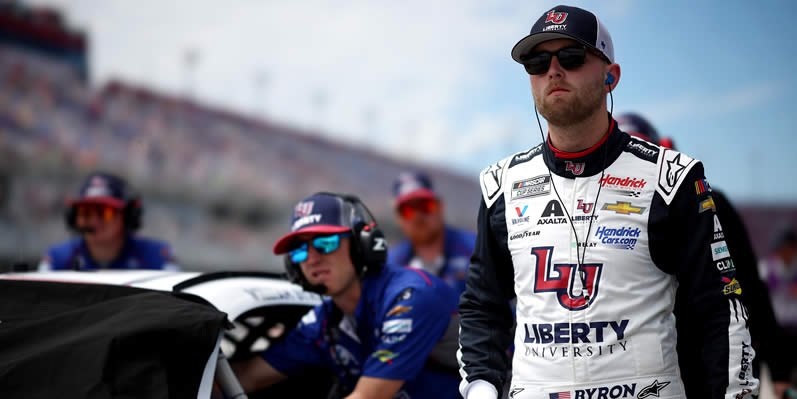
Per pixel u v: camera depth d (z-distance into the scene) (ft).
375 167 403.34
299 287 26.48
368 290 23.93
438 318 23.20
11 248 214.28
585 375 16.85
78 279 23.02
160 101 350.84
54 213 256.73
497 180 19.61
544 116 17.70
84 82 330.54
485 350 18.84
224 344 26.05
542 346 17.44
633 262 17.02
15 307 21.21
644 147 17.95
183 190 315.78
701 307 16.71
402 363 22.52
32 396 16.26
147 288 21.50
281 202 343.87
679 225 17.04
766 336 26.53
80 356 16.85
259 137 373.81
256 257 315.37
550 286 17.53
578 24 17.07
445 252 51.16
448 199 405.39
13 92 295.28
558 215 17.87
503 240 19.08
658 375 16.72
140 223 45.39
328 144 400.26
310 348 25.44
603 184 17.62
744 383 15.89
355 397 22.38
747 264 24.45
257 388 25.39
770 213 284.82
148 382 16.75
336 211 23.47
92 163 291.58
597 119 17.58
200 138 346.54
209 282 23.47
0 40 305.12
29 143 277.23
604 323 16.90
